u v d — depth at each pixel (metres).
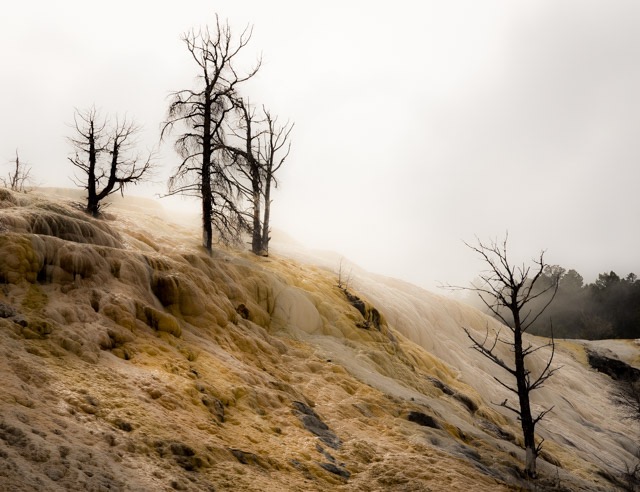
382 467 12.69
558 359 60.78
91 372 9.96
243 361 15.78
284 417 13.20
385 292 39.06
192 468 8.62
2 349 8.99
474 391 29.11
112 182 21.70
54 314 11.14
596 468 23.58
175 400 10.58
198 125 24.25
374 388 19.23
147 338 12.98
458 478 13.34
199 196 24.33
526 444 17.02
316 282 28.95
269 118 32.72
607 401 48.88
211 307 16.64
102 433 8.09
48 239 12.80
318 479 10.80
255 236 30.97
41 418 7.58
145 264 15.59
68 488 6.29
